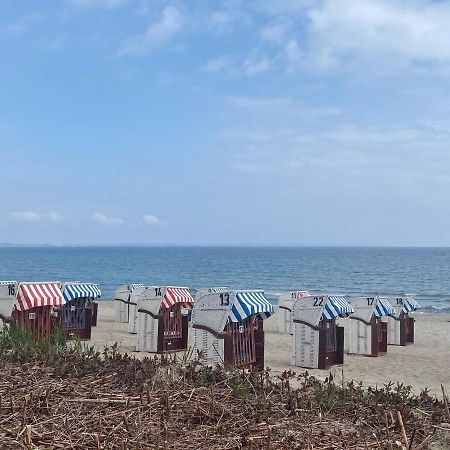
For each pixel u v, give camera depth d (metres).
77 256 169.75
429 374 12.68
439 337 20.27
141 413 5.40
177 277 73.12
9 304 13.44
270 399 6.36
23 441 4.52
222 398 6.18
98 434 4.82
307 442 5.02
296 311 13.03
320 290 53.53
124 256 171.00
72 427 5.03
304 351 12.96
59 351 8.45
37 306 13.53
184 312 15.47
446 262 123.44
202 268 96.75
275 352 15.27
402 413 5.91
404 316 18.17
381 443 5.03
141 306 14.17
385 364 13.95
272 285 60.19
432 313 32.16
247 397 6.30
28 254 196.75
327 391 6.87
